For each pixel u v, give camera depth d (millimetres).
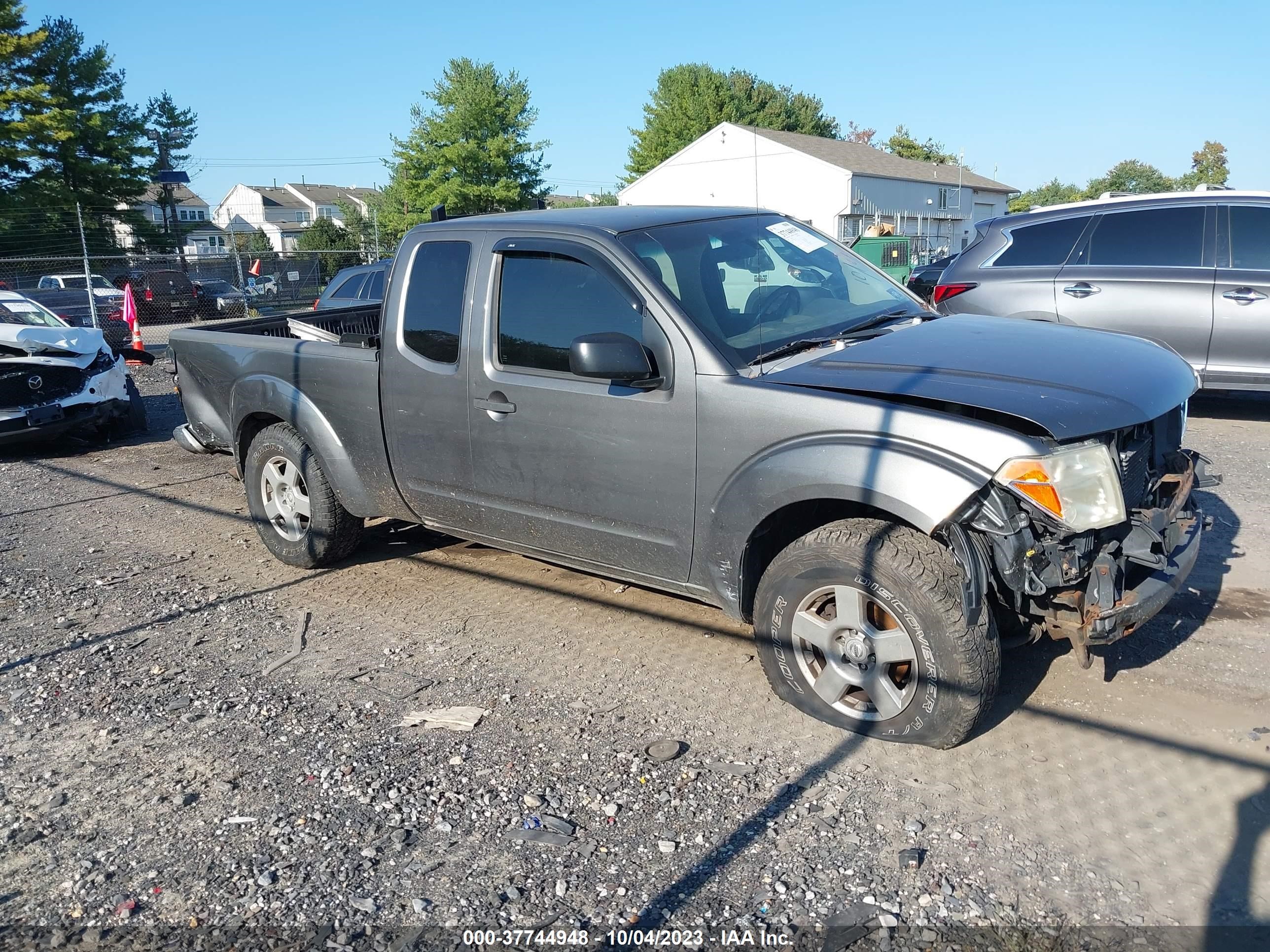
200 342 6133
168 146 47531
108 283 28359
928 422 3262
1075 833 3031
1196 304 7355
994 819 3113
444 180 43688
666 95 59406
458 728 3877
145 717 4117
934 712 3365
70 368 9227
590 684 4188
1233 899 2713
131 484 8273
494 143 42719
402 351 4781
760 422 3592
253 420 5859
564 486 4258
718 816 3209
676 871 2953
